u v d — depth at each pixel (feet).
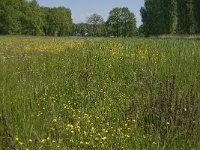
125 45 45.37
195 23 162.71
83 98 24.45
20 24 271.69
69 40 68.69
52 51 50.08
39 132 18.49
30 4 294.66
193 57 35.63
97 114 21.09
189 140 17.57
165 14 174.19
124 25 354.95
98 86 26.81
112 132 18.53
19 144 16.78
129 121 19.76
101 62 34.04
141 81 24.62
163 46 45.09
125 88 26.78
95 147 17.30
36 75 29.55
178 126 18.44
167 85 21.50
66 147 17.19
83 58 36.32
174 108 19.30
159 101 19.98
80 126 19.56
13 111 21.13
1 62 36.73
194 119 19.20
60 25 378.73
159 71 30.04
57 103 23.75
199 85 26.66
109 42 47.52
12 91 24.26
